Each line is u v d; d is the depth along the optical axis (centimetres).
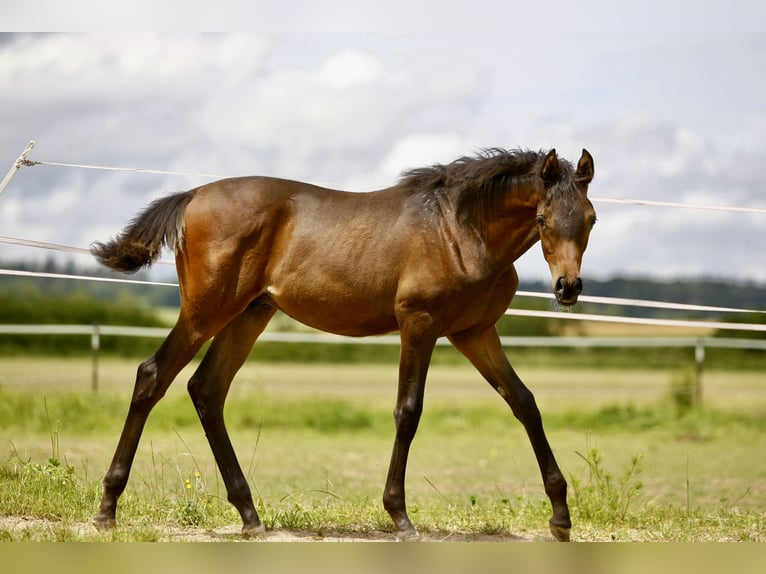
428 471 1557
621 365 4278
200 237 877
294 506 1039
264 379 3159
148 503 1000
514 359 4353
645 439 2023
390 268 867
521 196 846
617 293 5894
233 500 889
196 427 2006
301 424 2155
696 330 4556
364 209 889
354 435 2064
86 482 1072
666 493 1355
